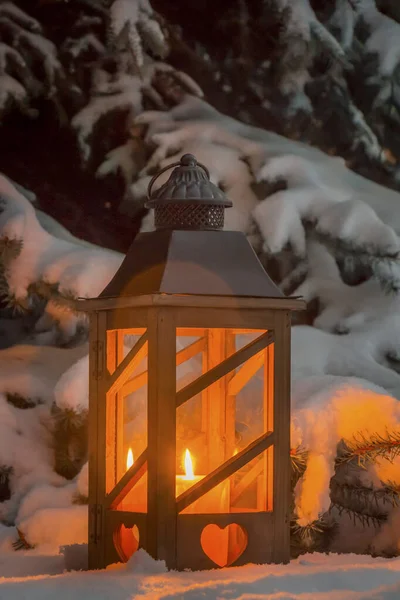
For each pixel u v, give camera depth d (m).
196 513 2.69
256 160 4.74
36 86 5.02
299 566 2.76
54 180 5.17
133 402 3.94
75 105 5.10
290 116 5.16
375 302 4.65
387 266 4.58
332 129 5.19
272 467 2.79
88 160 5.07
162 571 2.60
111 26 4.56
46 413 4.16
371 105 5.25
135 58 4.54
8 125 5.19
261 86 5.18
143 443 3.80
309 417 3.43
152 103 5.08
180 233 2.79
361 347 4.45
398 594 2.41
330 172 5.00
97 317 2.88
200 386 2.68
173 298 2.60
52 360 4.52
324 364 4.36
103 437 2.83
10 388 4.21
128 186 4.93
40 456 4.04
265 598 2.38
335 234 4.48
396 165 5.35
